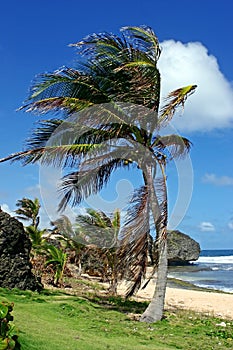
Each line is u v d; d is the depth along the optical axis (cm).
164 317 1478
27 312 1154
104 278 2709
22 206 3155
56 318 1169
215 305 1992
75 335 937
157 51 1495
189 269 5547
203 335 1237
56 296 1578
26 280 1582
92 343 873
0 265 1541
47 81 1458
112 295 1956
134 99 1476
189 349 1029
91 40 1452
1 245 1551
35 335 820
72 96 1479
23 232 1630
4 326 537
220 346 1096
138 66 1433
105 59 1477
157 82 1476
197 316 1595
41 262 2097
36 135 1506
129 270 1451
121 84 1495
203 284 3666
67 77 1467
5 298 1339
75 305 1391
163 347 1001
